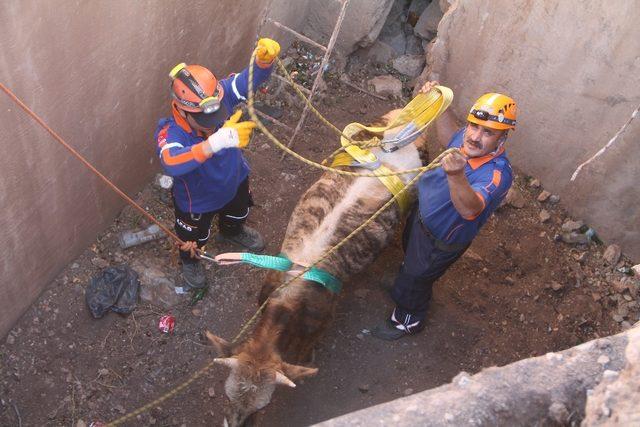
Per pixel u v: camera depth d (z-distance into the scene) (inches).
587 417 94.7
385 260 243.1
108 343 215.3
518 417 99.1
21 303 208.2
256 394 160.9
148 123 226.7
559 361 104.0
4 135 160.9
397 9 311.7
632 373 96.7
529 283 244.4
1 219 176.6
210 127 174.1
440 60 273.4
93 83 185.0
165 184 245.6
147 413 204.8
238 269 234.4
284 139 271.4
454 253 195.2
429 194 186.7
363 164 208.2
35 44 156.1
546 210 262.4
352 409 212.5
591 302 242.2
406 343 227.1
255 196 254.1
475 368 225.1
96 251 229.8
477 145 176.2
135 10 187.5
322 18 295.0
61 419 200.7
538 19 235.1
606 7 216.7
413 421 95.6
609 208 248.5
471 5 252.4
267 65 180.1
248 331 221.5
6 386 202.8
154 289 225.1
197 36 228.8
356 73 300.7
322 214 201.2
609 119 233.1
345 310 230.8
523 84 251.8
